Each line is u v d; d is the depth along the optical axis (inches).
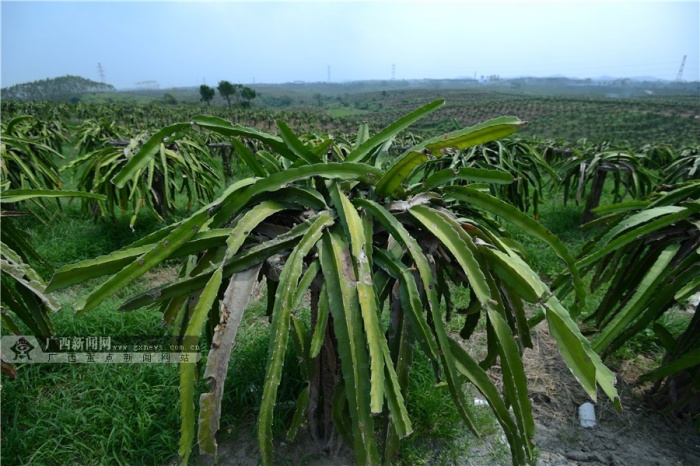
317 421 73.6
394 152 249.1
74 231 175.6
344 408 59.7
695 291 63.8
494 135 49.6
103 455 72.4
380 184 60.5
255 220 54.9
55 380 87.7
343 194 58.5
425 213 58.5
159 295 51.1
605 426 81.5
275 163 66.4
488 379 53.4
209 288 49.4
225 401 82.7
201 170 183.9
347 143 163.3
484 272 57.6
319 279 56.6
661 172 196.9
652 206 79.6
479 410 82.6
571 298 129.1
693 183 74.9
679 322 112.3
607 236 77.4
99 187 166.4
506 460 73.2
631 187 189.5
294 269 50.8
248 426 79.6
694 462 74.1
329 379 69.0
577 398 88.6
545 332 113.0
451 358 52.2
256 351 93.8
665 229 75.2
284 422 79.7
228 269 52.6
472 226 59.4
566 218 211.8
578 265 76.5
